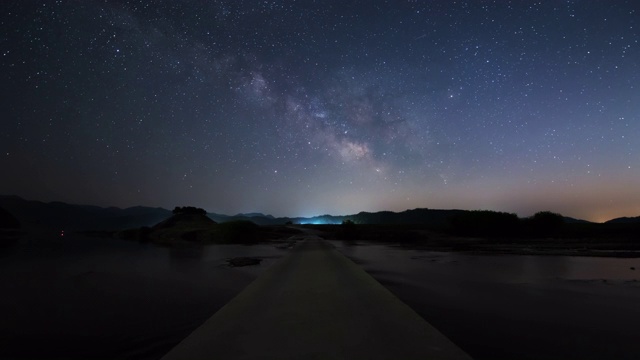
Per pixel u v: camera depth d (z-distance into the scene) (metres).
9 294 15.52
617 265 21.64
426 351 6.36
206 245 46.31
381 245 41.50
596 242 41.91
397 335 7.24
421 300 12.39
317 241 47.88
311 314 8.95
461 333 8.76
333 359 6.01
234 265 24.48
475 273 18.62
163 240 63.03
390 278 17.05
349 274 16.17
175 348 6.66
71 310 12.62
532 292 13.71
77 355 8.25
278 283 13.86
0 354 8.33
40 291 16.19
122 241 60.78
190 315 11.72
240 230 58.66
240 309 9.60
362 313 9.02
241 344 6.81
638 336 8.48
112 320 11.22
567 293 13.49
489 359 7.16
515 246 37.22
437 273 18.64
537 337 8.46
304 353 6.30
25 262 28.36
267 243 48.19
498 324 9.50
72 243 54.44
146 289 16.41
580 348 7.74
